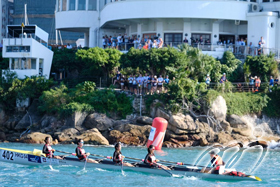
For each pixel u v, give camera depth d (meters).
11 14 94.69
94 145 36.19
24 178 23.08
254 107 40.25
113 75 45.47
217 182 22.97
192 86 38.62
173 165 24.88
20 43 45.16
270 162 28.75
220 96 38.94
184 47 44.09
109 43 51.00
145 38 49.31
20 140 37.72
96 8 56.38
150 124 37.69
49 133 38.72
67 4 57.19
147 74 42.34
